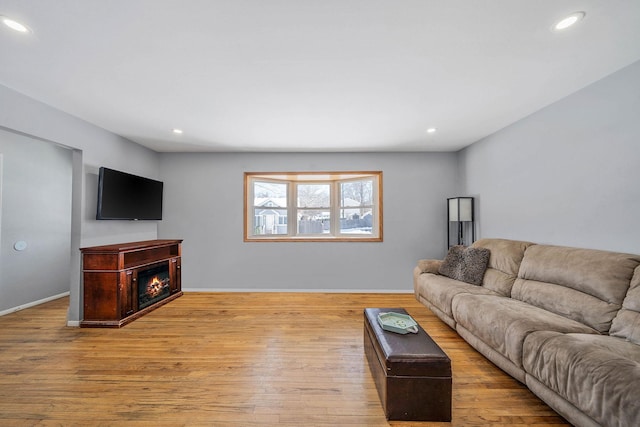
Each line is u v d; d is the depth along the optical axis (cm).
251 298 418
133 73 215
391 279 457
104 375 212
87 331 294
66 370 219
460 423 164
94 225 328
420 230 459
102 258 307
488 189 379
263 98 260
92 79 224
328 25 162
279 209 495
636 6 147
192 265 459
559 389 154
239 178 462
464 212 411
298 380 206
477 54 192
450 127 346
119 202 346
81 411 173
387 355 169
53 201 408
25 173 373
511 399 186
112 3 143
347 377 210
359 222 489
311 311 360
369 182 484
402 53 191
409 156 461
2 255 347
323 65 205
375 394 191
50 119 275
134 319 325
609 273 196
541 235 292
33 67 206
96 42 176
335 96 256
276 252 459
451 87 241
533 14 153
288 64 204
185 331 295
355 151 459
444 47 184
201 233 460
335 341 271
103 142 343
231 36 171
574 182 254
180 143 409
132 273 326
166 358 238
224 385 200
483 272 318
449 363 166
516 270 283
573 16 155
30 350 252
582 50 188
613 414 126
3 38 171
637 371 129
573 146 254
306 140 396
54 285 408
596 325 190
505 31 168
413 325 204
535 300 241
